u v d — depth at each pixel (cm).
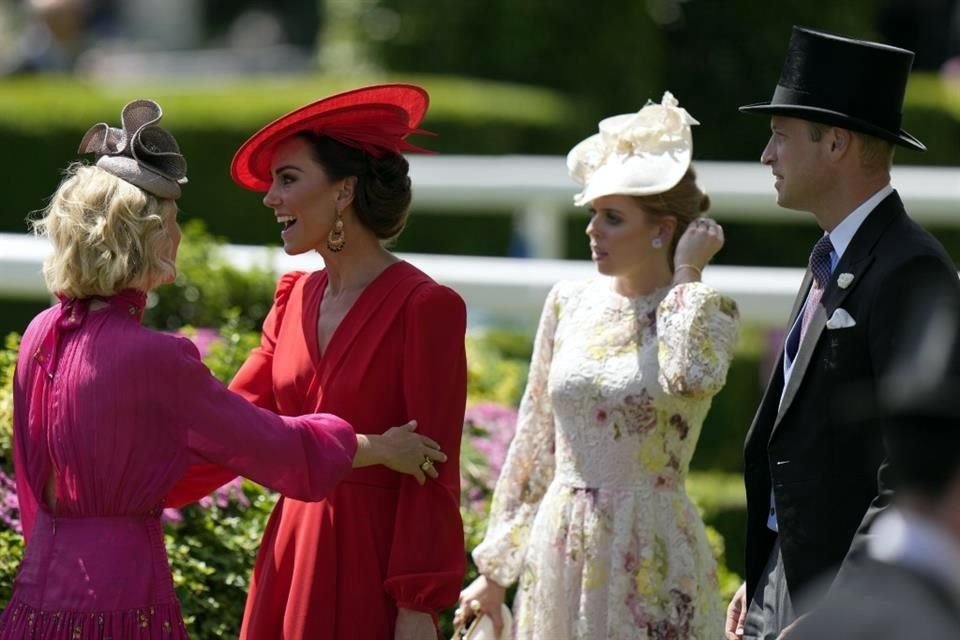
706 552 1380
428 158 2991
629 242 1379
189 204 3450
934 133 4075
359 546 1290
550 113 3803
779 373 1275
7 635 1202
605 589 1359
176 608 1219
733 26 4156
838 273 1219
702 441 2647
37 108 3391
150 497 1192
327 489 1224
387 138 1307
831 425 1200
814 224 3734
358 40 4403
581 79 4191
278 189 1303
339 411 1292
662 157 1377
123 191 1197
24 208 3381
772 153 1277
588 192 1381
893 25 5925
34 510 1235
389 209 1317
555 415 1405
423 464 1268
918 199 2544
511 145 3734
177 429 1195
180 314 2056
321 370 1307
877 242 1211
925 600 755
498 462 1822
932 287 1169
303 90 3844
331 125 1293
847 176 1237
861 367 1189
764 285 2091
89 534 1188
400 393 1293
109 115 3419
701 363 1312
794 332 1269
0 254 1978
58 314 1217
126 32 10281
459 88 3866
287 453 1206
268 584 1321
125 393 1179
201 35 10369
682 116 1381
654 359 1359
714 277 2108
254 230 3472
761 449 1275
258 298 2095
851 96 1227
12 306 2848
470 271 2125
